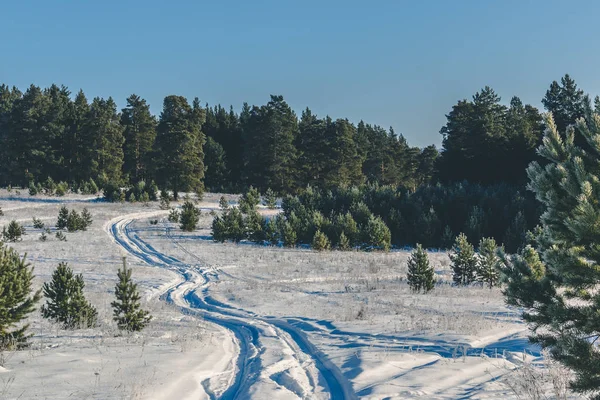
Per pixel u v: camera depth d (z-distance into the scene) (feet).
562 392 25.75
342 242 162.20
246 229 176.45
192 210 192.95
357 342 43.04
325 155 325.83
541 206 170.91
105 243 151.53
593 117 22.02
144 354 35.27
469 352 37.88
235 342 46.83
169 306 71.72
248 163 329.11
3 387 25.00
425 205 200.64
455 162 268.62
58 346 38.60
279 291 86.33
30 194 255.09
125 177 327.26
